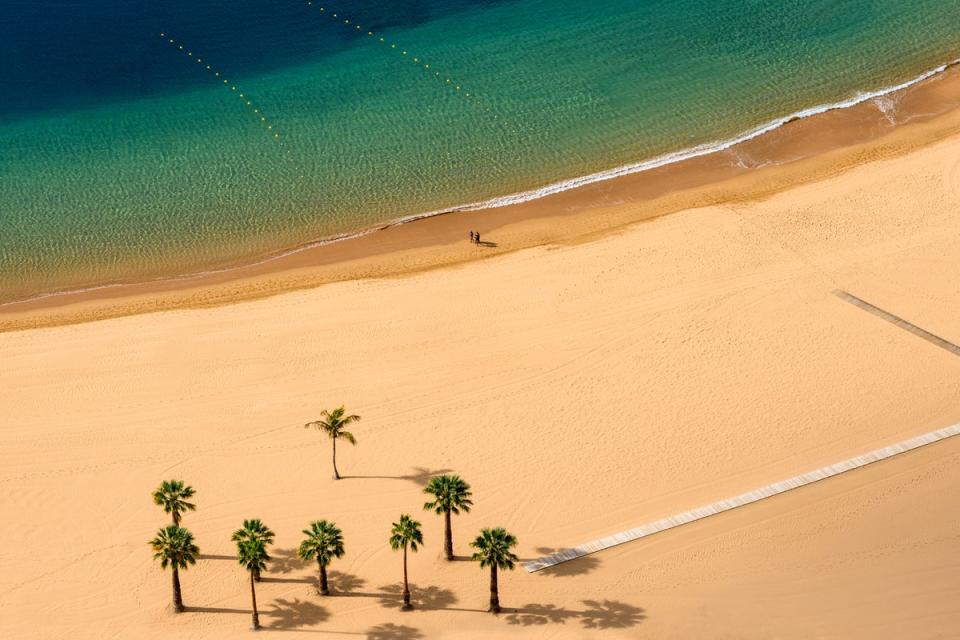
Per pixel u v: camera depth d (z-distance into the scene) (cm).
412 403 11469
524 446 10962
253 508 10388
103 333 12656
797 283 12838
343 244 14175
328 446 11031
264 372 11919
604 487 10525
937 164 14812
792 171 15000
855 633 9225
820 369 11725
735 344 12069
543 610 9400
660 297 12725
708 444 10944
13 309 13300
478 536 9675
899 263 13062
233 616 9406
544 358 11969
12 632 9331
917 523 10144
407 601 9394
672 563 9794
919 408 11250
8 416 11475
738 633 9212
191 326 12688
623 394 11512
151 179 15738
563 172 15350
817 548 9925
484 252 13788
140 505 10481
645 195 14762
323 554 9250
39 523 10319
